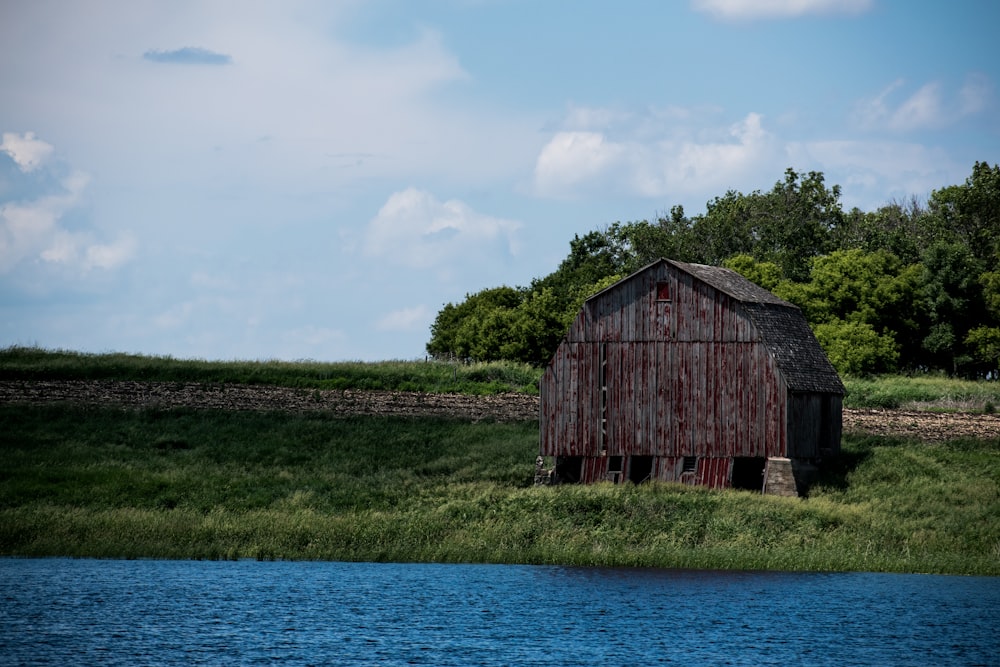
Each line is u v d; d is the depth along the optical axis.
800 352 98.31
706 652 59.66
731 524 83.31
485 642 61.03
